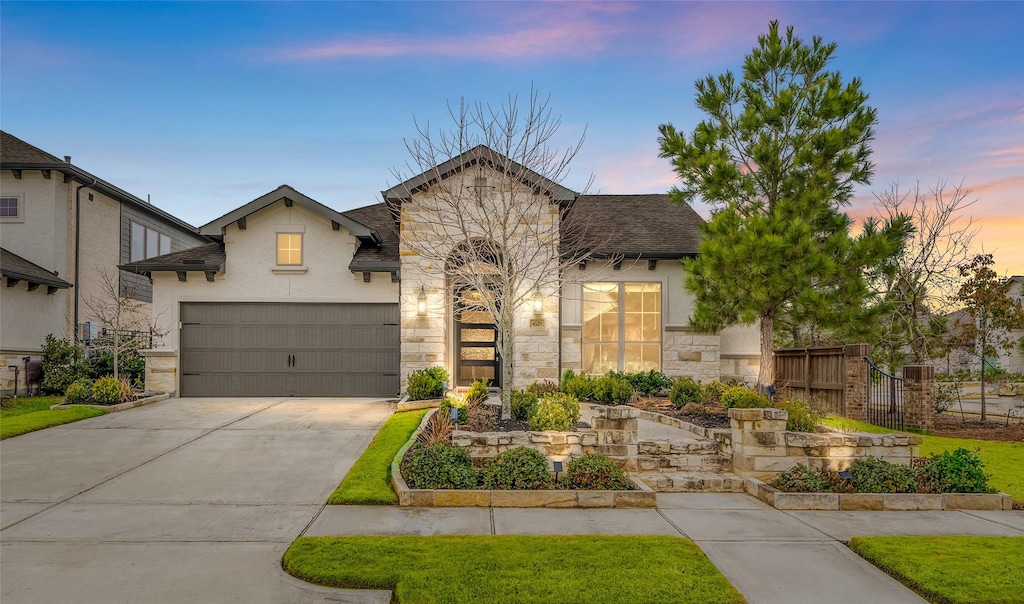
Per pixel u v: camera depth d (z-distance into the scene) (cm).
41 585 512
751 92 1340
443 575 526
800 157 1240
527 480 790
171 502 751
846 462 882
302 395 1603
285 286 1606
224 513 712
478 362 1605
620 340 1570
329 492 800
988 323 1569
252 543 617
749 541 642
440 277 1521
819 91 1279
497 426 1036
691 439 957
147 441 1062
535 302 1498
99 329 1950
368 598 496
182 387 1605
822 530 681
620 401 1305
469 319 1612
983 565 560
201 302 1608
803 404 1026
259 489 805
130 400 1448
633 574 534
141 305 2217
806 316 1227
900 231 1188
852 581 541
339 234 1616
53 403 1508
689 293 1347
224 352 1609
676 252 1531
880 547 606
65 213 1855
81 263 1906
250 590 507
